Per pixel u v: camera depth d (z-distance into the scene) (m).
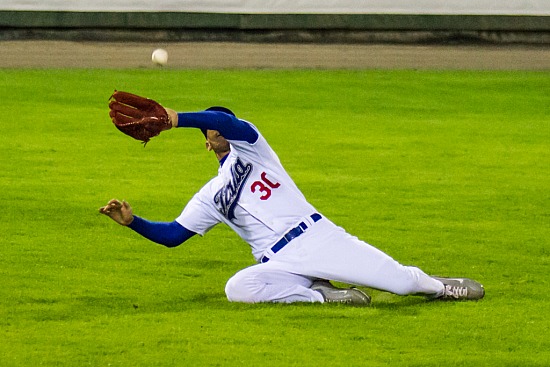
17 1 77.75
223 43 78.62
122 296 22.34
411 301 21.98
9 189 34.56
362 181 37.41
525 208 33.12
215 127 20.14
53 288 22.94
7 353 18.30
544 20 81.06
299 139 46.50
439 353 18.52
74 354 18.28
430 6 80.94
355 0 80.50
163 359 18.05
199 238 28.38
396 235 29.11
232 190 21.31
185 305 21.58
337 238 21.09
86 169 38.56
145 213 31.66
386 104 57.81
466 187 36.53
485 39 81.31
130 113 19.11
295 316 20.55
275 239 21.25
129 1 78.56
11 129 47.09
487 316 20.88
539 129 50.72
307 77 66.06
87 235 28.47
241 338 19.20
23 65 67.25
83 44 76.25
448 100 59.66
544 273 24.95
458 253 27.00
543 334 19.75
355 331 19.66
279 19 80.19
